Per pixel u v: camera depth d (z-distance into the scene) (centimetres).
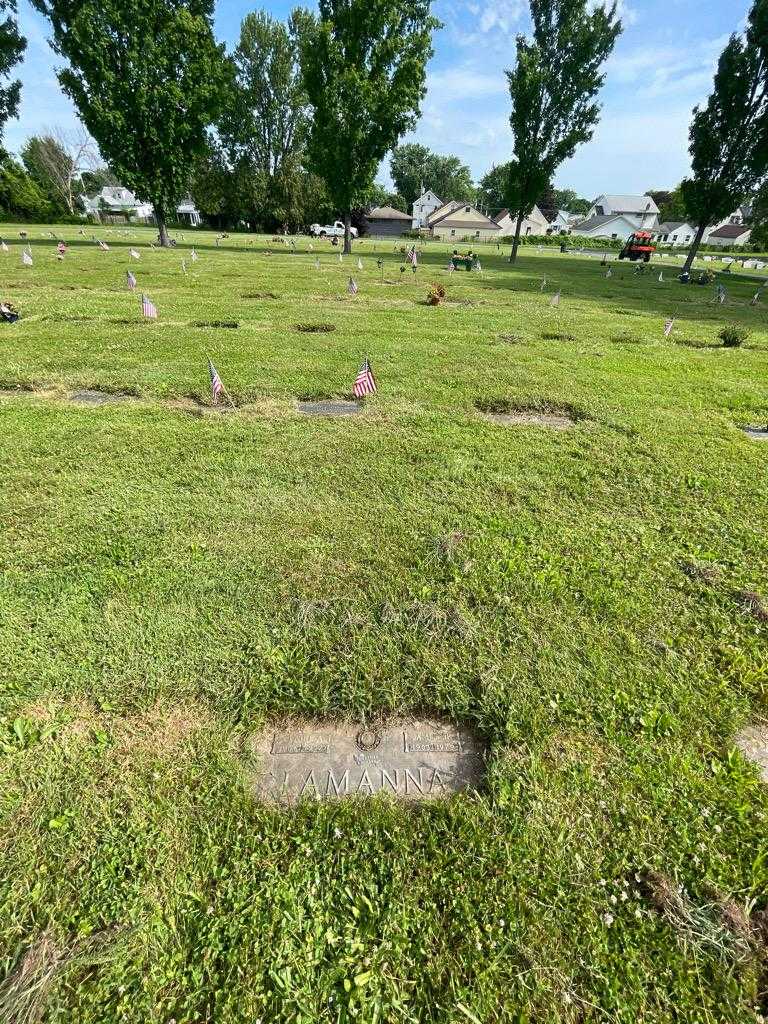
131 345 791
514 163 2889
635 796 195
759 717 230
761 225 4784
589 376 730
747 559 341
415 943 155
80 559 318
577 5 2469
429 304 1290
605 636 269
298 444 487
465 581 306
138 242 3120
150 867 171
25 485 402
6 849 177
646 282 2330
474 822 185
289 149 5391
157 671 240
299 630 264
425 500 397
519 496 411
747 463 482
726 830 186
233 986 146
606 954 154
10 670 241
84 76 2284
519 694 234
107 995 144
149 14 2203
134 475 423
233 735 216
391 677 241
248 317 1033
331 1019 140
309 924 159
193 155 2627
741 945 156
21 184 4972
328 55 2530
